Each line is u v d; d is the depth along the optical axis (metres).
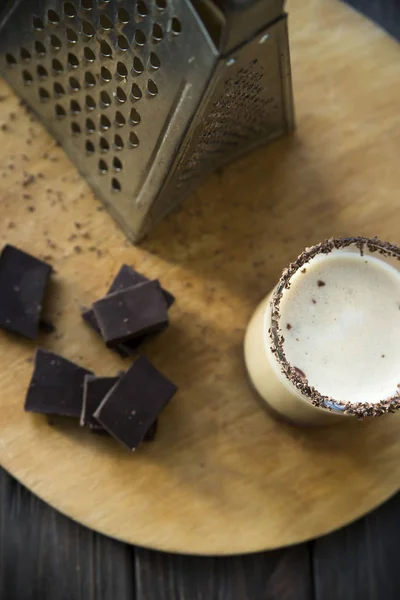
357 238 0.55
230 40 0.48
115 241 0.61
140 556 0.60
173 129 0.53
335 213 0.62
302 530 0.59
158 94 0.52
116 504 0.58
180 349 0.61
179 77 0.50
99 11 0.51
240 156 0.63
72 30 0.54
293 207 0.62
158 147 0.54
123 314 0.58
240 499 0.59
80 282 0.61
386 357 0.57
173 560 0.60
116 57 0.52
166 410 0.60
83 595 0.60
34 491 0.58
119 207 0.60
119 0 0.50
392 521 0.61
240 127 0.59
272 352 0.54
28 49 0.57
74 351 0.60
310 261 0.57
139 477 0.59
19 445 0.58
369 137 0.63
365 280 0.57
